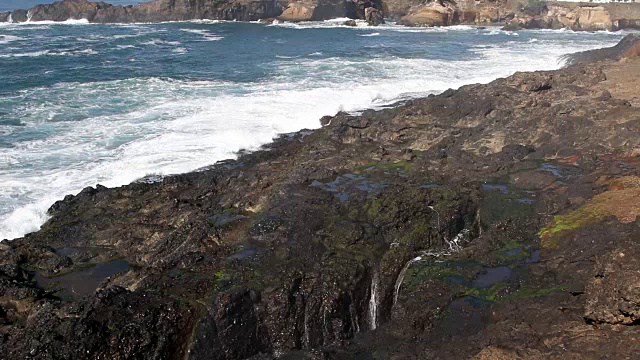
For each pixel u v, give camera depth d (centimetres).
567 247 1802
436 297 1644
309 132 3095
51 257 1922
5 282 1761
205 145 2823
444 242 1947
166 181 2358
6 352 1426
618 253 1338
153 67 4631
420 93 3844
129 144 2820
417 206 2022
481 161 2508
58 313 1517
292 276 1684
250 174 2422
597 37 7162
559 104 3030
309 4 9081
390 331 1560
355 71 4447
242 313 1570
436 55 5350
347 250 1833
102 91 3766
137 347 1430
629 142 2506
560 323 1391
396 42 6419
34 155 2667
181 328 1498
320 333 1625
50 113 3259
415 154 2642
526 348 1296
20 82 3972
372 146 2761
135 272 1778
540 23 8412
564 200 2084
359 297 1703
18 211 2159
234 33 7394
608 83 3550
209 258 1806
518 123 2845
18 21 8550
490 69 4600
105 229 2073
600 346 1250
